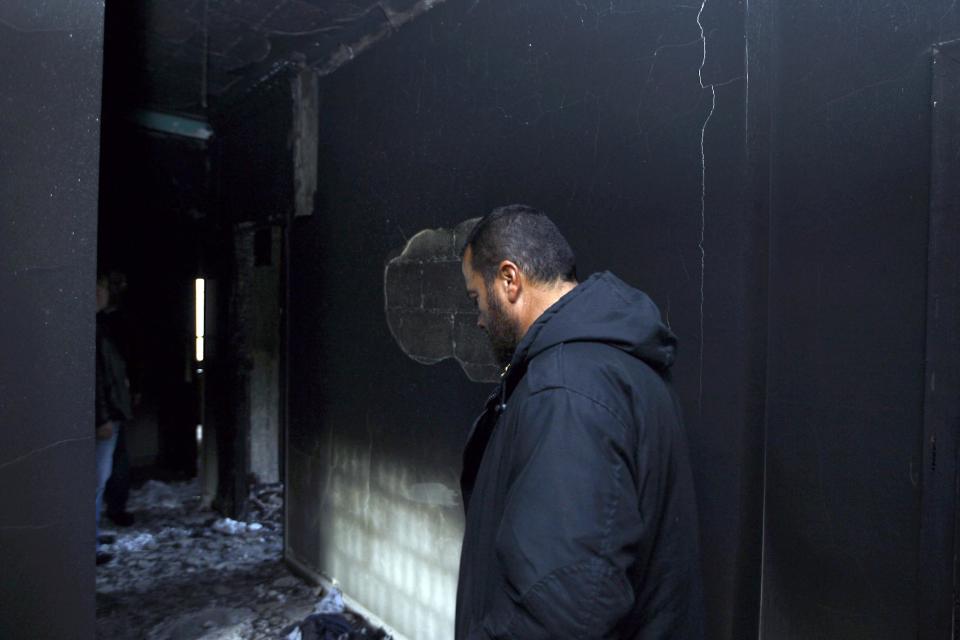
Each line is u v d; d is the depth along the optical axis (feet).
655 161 6.22
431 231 8.89
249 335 14.71
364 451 10.21
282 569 12.17
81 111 5.18
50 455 5.14
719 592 5.66
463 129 8.39
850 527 5.22
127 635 9.49
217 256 15.11
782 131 5.68
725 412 5.67
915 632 4.84
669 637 3.53
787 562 5.61
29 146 4.99
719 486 5.70
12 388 4.99
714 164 5.74
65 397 5.18
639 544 3.15
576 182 6.96
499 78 7.89
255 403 16.31
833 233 5.35
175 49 11.25
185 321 17.66
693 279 5.91
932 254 4.72
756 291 5.64
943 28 4.75
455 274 8.49
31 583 5.09
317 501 11.39
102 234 15.92
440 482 8.75
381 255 9.86
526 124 7.52
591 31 6.81
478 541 3.65
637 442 3.37
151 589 11.14
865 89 5.17
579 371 3.37
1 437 4.96
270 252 16.37
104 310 12.83
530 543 3.01
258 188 13.19
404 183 9.41
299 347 11.95
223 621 9.97
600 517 3.03
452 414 8.56
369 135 10.13
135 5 9.60
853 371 5.22
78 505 5.26
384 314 9.77
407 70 9.34
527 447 3.29
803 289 5.53
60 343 5.16
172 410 17.67
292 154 11.79
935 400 4.70
